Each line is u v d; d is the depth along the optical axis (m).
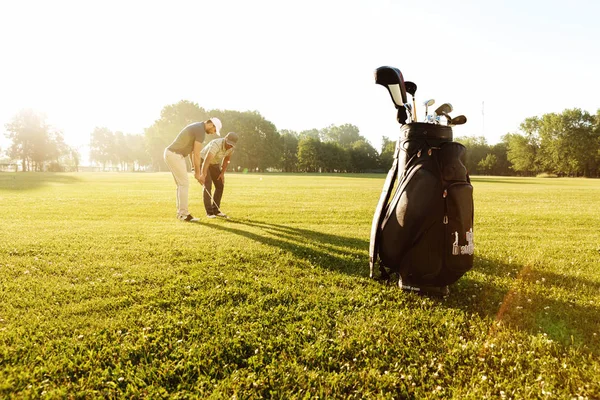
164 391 2.05
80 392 2.02
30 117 74.00
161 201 10.95
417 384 2.21
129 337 2.57
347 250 5.02
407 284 3.47
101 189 16.20
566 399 2.04
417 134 3.30
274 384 2.15
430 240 3.22
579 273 4.21
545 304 3.31
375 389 2.15
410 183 3.27
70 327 2.68
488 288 3.70
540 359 2.40
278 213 8.89
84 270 3.90
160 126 79.25
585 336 2.73
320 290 3.50
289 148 102.00
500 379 2.22
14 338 2.51
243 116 85.69
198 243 5.20
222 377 2.22
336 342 2.58
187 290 3.40
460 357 2.45
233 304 3.16
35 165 77.12
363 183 26.00
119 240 5.31
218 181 8.06
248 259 4.45
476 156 94.88
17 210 8.63
